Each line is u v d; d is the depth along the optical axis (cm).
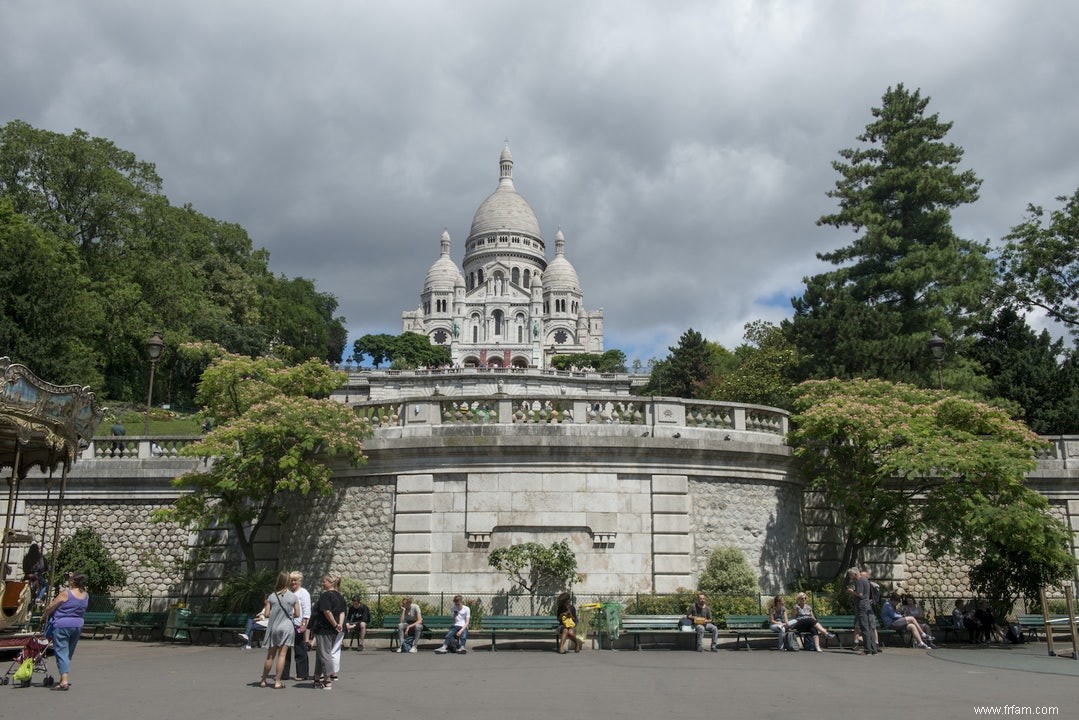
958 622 2358
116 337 6038
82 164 6050
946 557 2650
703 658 1839
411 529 2283
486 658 1816
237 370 2695
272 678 1423
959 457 2236
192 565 2550
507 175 19075
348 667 1630
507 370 9562
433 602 2227
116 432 3136
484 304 16800
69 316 4834
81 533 2605
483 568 2242
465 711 1091
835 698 1241
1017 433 2495
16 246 4688
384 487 2361
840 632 2155
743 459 2406
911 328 4044
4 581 1677
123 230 6262
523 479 2278
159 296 6481
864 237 4125
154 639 2355
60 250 5409
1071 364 4253
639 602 2167
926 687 1373
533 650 2006
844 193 4281
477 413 2384
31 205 5828
